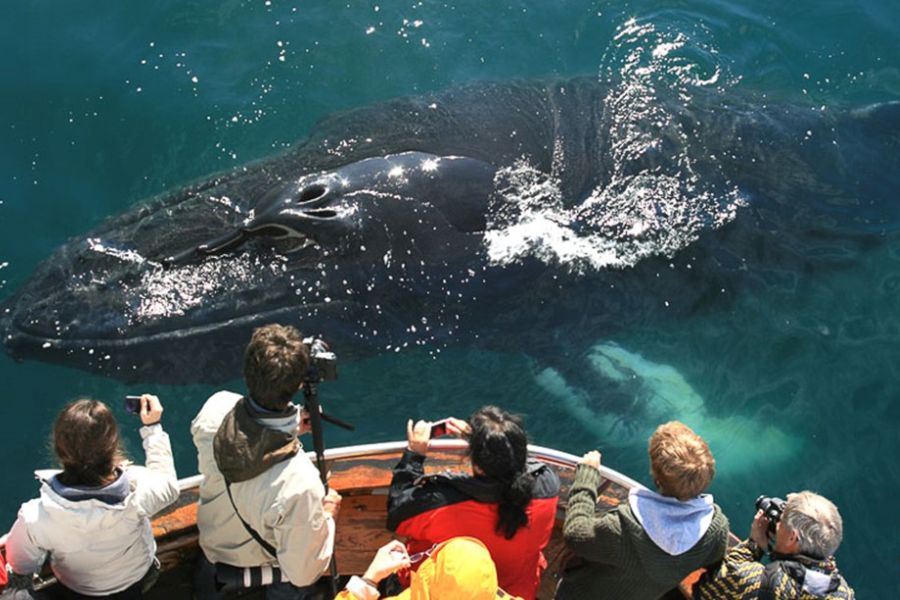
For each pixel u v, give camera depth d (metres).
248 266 8.09
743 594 4.55
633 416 8.41
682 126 9.83
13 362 8.11
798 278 9.45
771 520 4.78
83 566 4.34
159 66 10.95
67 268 8.18
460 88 10.14
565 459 5.47
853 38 12.26
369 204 8.25
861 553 7.93
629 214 9.11
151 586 5.00
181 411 7.97
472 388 8.40
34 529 4.21
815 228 9.66
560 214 8.91
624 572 4.50
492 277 8.52
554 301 8.69
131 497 4.30
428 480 4.55
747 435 8.48
